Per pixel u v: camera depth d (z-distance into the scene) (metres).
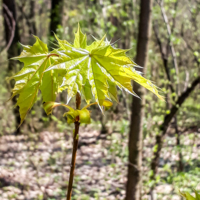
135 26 5.14
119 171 5.62
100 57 0.73
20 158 6.07
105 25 5.50
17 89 0.76
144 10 2.62
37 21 7.38
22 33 6.60
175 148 4.76
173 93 4.35
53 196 4.89
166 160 5.41
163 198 4.50
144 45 2.68
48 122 6.99
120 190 5.12
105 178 5.46
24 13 6.36
